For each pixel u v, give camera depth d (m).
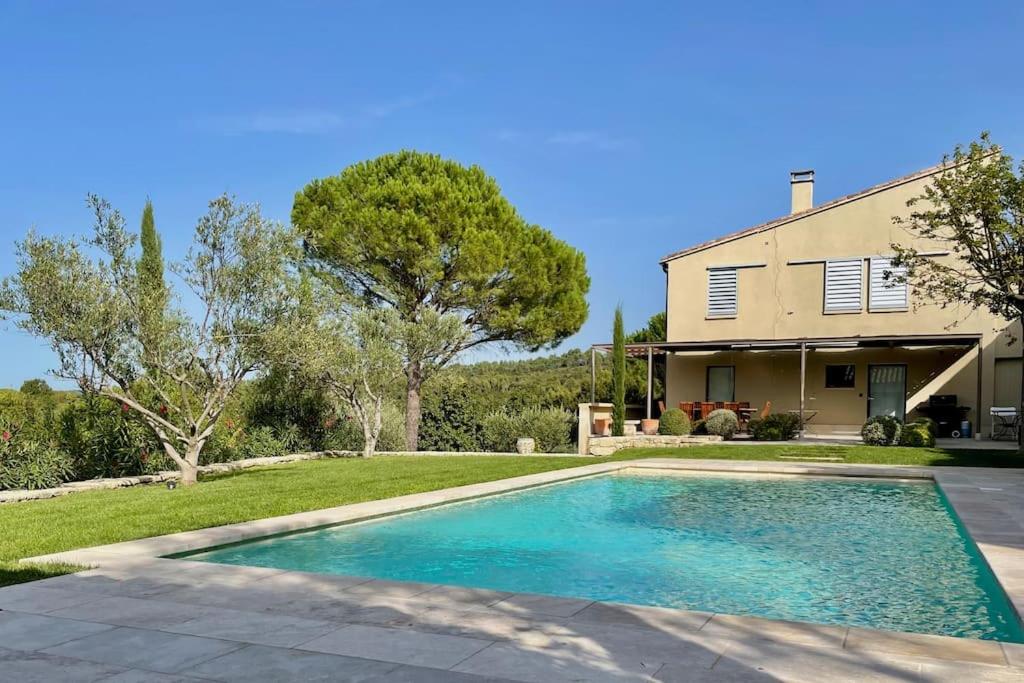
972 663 4.14
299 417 21.00
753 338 23.28
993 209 15.68
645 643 4.53
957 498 10.93
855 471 15.08
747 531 10.27
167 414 15.29
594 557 8.73
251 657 4.30
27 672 4.06
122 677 3.98
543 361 43.66
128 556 7.20
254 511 10.04
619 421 22.69
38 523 9.12
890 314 21.81
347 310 20.62
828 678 3.91
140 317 12.67
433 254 22.44
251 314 13.55
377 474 14.98
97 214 12.55
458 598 5.67
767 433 21.22
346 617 5.14
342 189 23.73
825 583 7.52
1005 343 20.62
